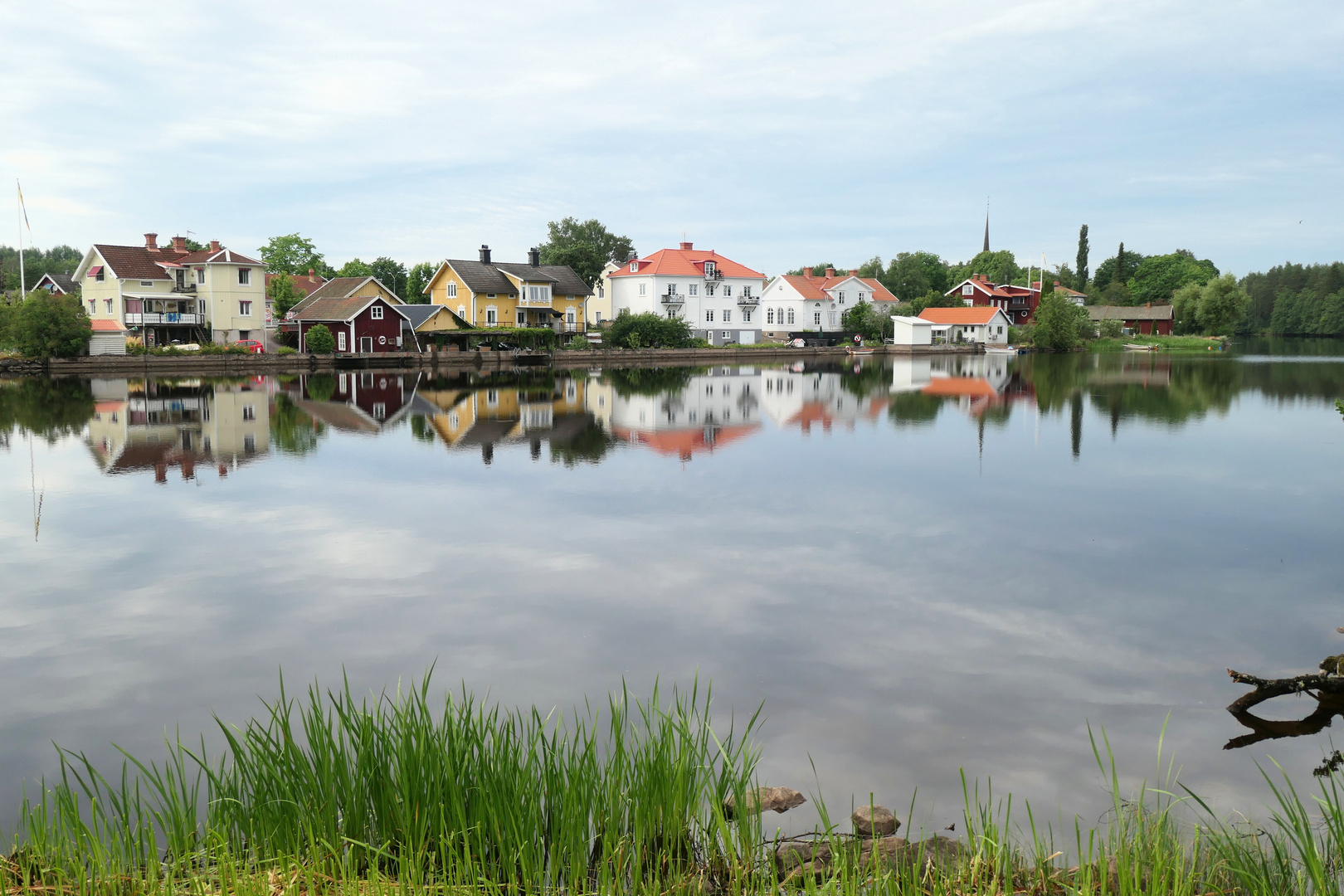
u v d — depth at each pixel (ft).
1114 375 165.17
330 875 13.60
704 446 73.10
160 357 183.52
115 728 22.34
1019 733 21.59
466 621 30.22
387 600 32.60
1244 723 22.24
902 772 19.67
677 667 26.03
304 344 215.10
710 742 20.98
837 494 52.44
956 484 55.83
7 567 37.22
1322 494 52.01
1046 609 31.40
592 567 36.86
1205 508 48.47
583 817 14.15
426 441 76.18
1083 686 24.58
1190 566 37.01
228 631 29.50
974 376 167.53
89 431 81.51
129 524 44.80
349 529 43.70
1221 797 18.42
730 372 189.16
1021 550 39.63
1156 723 22.25
